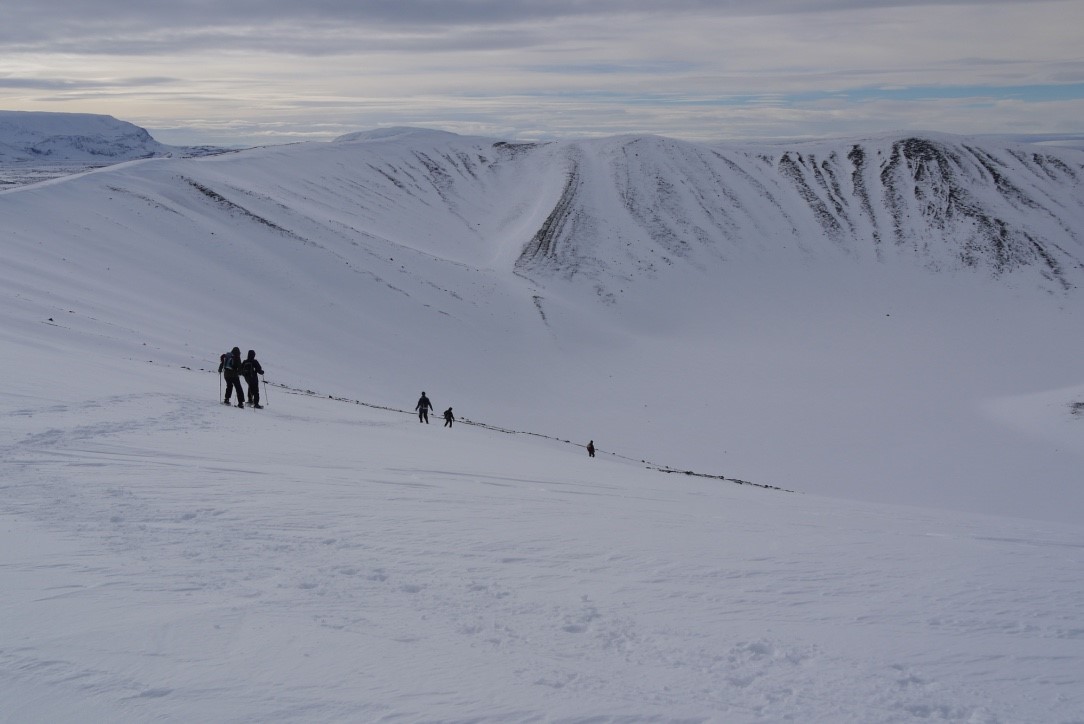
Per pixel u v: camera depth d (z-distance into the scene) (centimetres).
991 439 5234
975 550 808
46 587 471
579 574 605
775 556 709
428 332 6931
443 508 848
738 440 5088
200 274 6444
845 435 5294
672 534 802
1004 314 9781
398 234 11225
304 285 6981
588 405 5856
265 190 10512
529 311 8306
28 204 6738
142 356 3350
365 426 2069
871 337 8850
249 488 870
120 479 868
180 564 545
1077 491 4075
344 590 517
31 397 1465
